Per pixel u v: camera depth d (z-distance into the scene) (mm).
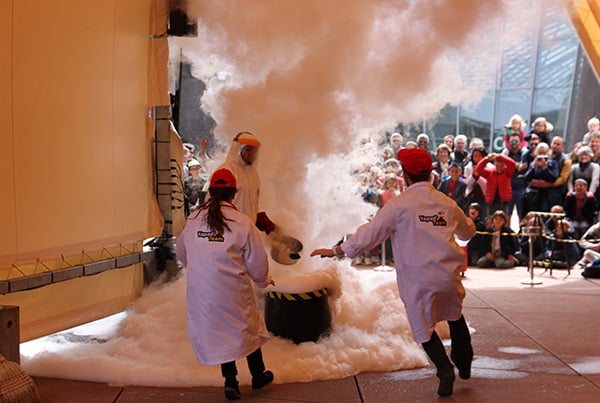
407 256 4746
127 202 6469
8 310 4758
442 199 4848
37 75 5281
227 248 4605
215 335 4594
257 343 4758
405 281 4770
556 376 5391
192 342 4688
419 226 4734
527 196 11539
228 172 4832
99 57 5965
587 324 7207
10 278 5113
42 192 5375
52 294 5652
